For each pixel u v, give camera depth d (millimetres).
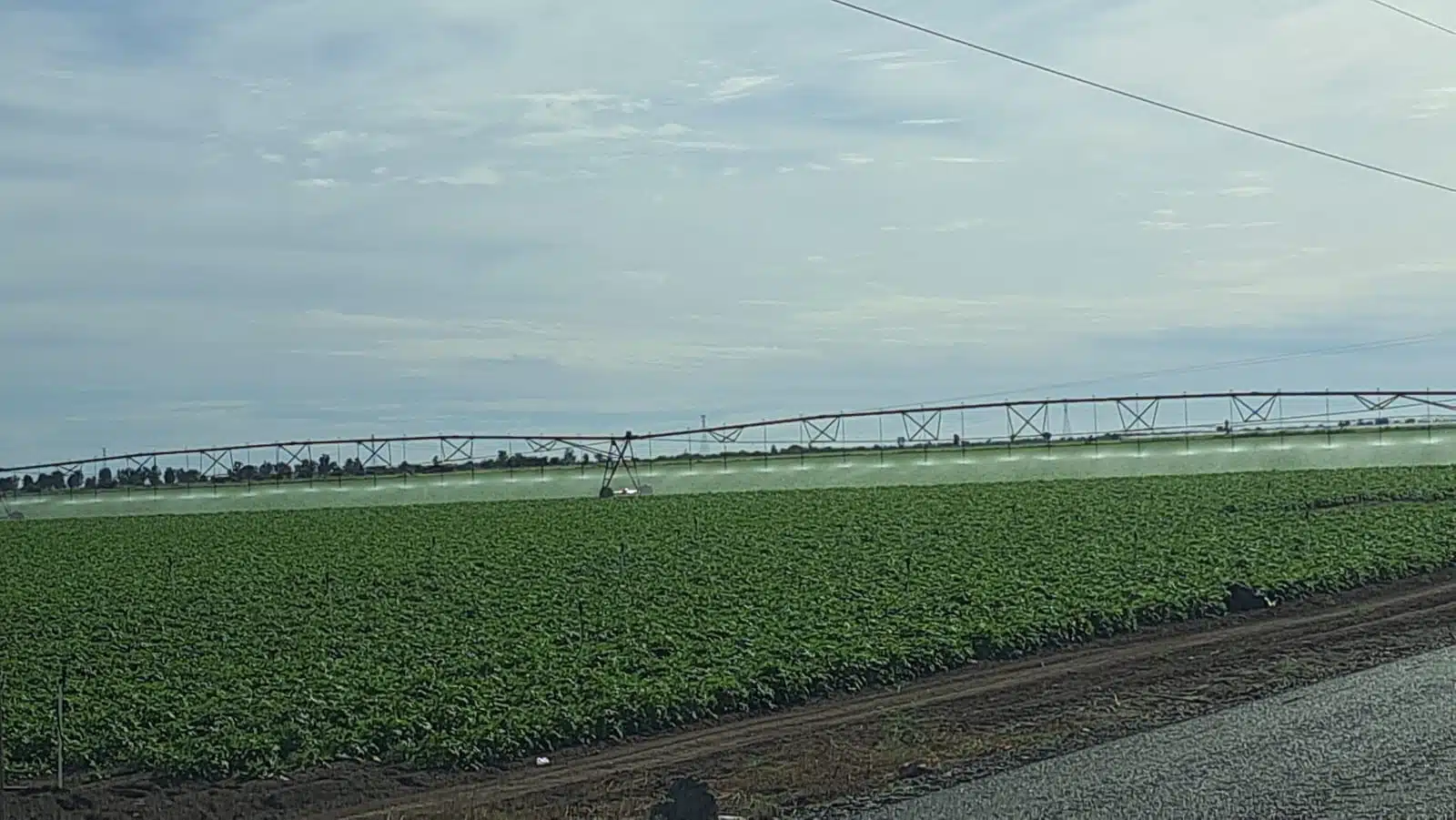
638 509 67562
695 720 21234
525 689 22750
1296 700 18172
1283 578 31688
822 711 21609
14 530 74625
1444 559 35250
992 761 15359
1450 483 55688
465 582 40688
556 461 106750
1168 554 37875
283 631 32281
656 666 24203
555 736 19953
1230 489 58562
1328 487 56750
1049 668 24250
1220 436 88688
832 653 24188
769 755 17828
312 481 106000
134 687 25203
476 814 15289
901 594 32312
